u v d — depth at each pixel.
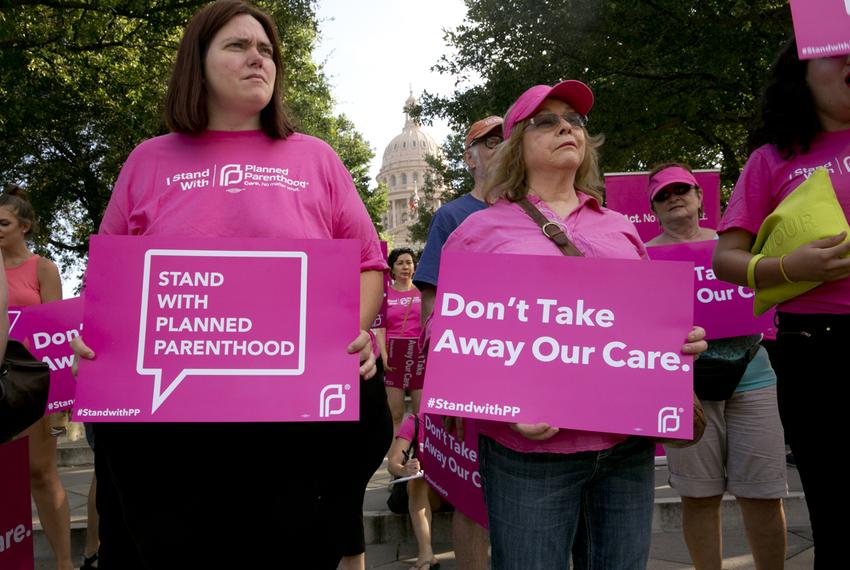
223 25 2.28
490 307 2.28
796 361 2.38
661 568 4.23
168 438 2.15
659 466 6.46
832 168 2.47
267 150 2.34
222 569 2.15
